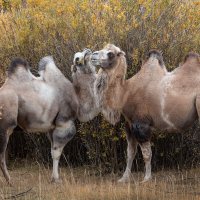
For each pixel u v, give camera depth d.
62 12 27.55
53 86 24.00
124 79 23.86
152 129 23.58
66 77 27.25
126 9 26.55
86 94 24.55
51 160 28.78
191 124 22.84
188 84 22.52
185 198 21.03
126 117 23.92
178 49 26.66
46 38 27.97
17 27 28.61
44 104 23.52
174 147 27.02
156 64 23.53
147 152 23.62
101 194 21.56
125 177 24.33
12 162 29.58
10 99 22.75
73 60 25.02
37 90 23.52
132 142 24.50
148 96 23.12
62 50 27.48
